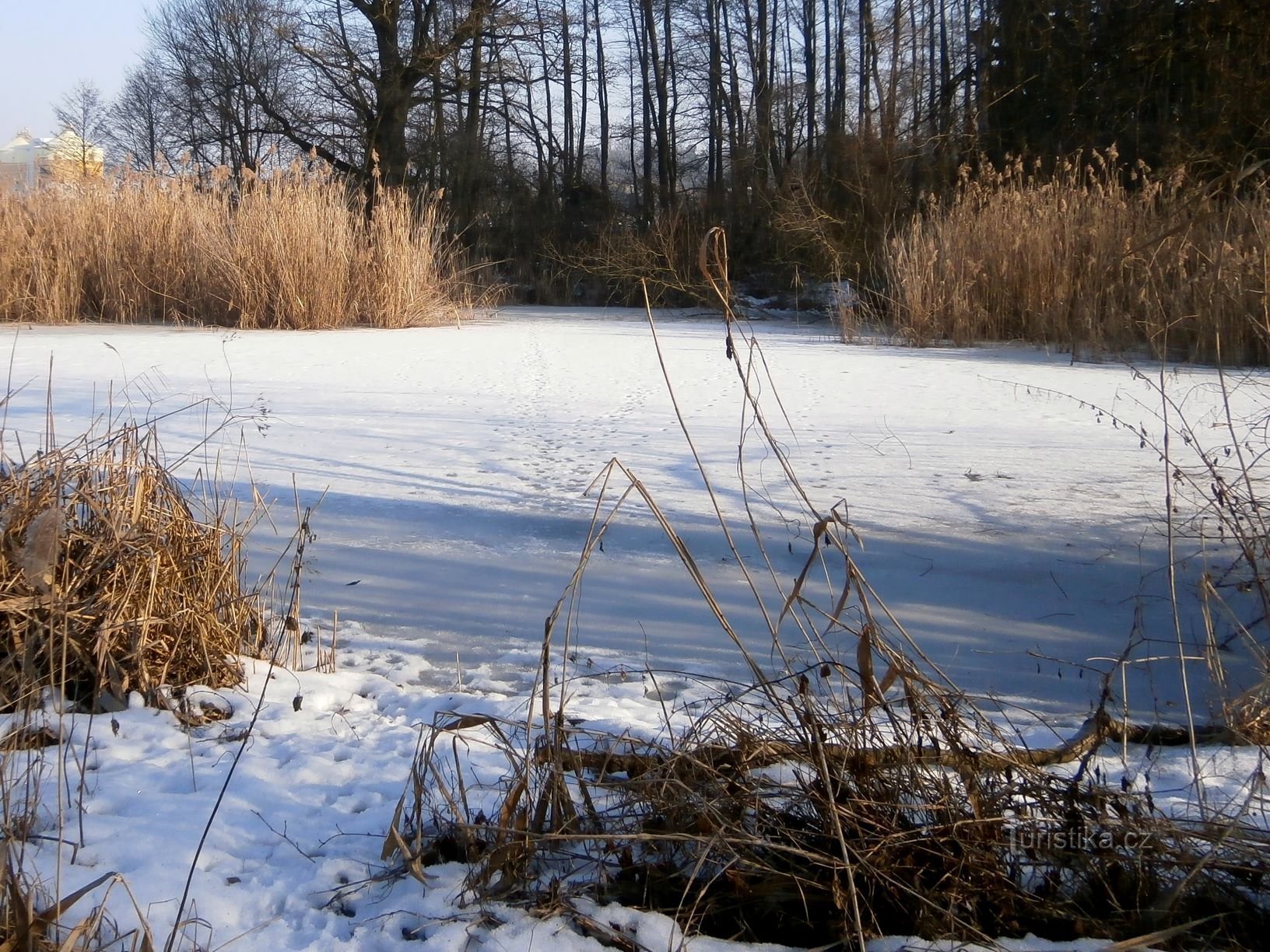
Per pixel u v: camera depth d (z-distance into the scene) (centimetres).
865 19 2230
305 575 395
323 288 1355
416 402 729
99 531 303
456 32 2547
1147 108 1783
